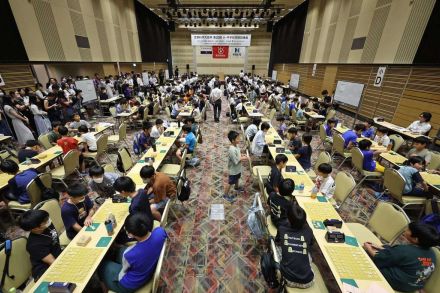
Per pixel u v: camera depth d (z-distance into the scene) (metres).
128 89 12.45
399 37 8.48
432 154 4.69
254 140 5.16
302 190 3.37
